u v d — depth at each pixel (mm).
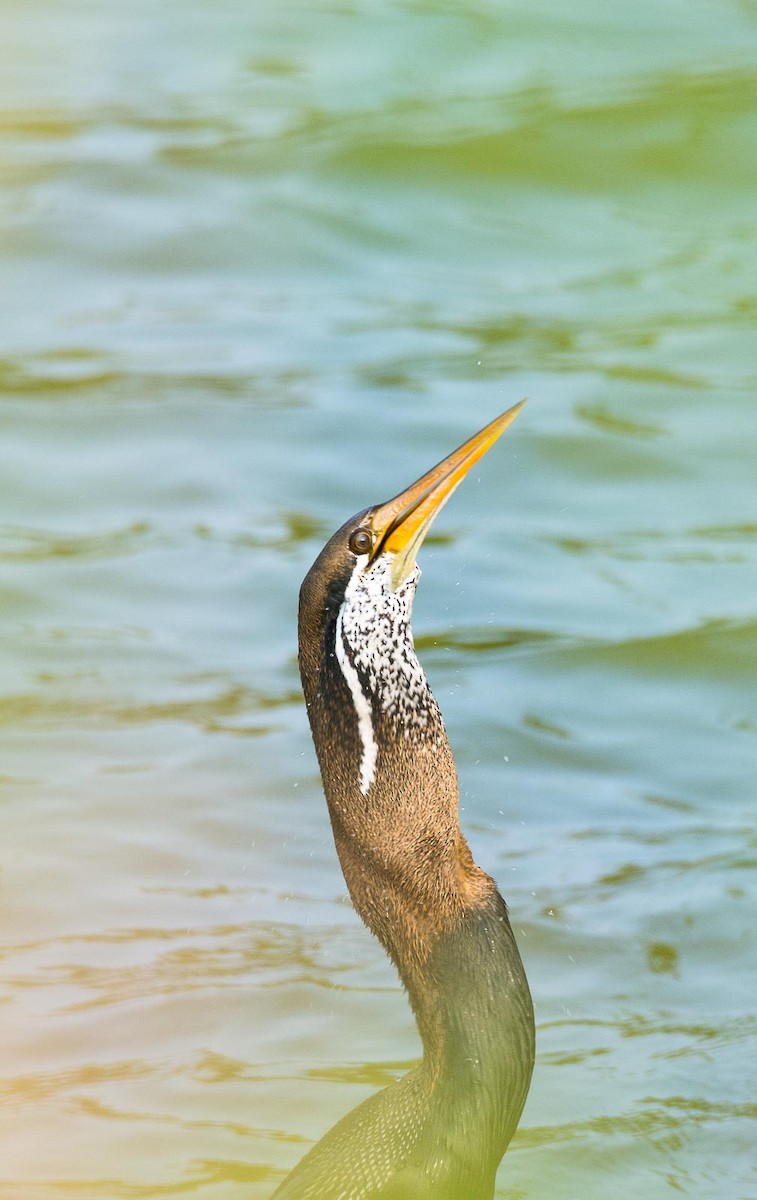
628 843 11711
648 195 23891
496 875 11328
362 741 9281
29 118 26016
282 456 17766
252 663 14242
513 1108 9031
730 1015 9789
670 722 13312
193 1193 8180
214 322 20781
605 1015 9844
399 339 20391
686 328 20516
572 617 14883
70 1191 8188
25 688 13719
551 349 20125
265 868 11438
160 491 17141
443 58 27438
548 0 28953
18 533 16312
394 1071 9305
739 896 10977
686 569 15664
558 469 17594
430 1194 8414
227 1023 9727
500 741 13062
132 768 12633
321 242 22844
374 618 9266
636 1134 8758
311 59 27641
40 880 11195
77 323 20719
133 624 14781
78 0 30344
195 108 26250
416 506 9367
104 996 9969
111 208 23500
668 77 26297
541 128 25016
